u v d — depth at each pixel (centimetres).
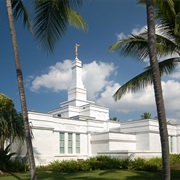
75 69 4181
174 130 3528
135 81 1315
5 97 2022
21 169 1923
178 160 2494
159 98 731
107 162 2084
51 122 2567
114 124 3597
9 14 1033
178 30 1239
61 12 1164
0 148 1881
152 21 776
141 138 3172
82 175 1650
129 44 1273
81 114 3897
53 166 1988
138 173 1748
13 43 1019
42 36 1173
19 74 1005
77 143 2873
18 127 1827
